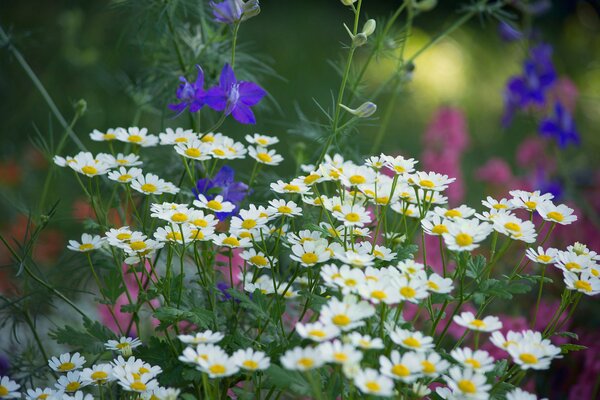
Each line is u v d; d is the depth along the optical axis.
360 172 1.02
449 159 1.63
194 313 1.00
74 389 0.99
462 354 0.94
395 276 0.96
